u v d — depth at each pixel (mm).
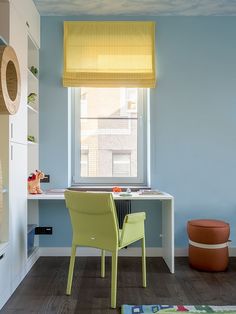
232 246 3529
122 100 3680
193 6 3332
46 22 3523
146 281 2746
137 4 3279
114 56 3488
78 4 3268
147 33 3504
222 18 3564
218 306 2258
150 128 3551
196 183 3545
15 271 2578
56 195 3049
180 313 2141
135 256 3490
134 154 3684
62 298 2400
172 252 2957
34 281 2738
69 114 3590
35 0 3172
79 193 2330
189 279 2799
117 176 3688
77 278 2807
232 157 3559
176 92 3547
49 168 3512
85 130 3672
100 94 3668
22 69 2785
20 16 2738
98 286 2631
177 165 3543
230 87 3559
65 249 3498
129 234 2420
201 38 3561
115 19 3533
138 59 3492
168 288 2596
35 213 3500
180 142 3547
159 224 3545
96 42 3488
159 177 3535
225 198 3551
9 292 2418
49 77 3520
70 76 3451
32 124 3504
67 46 3484
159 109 3539
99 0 3186
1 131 2438
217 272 2975
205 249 2988
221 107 3559
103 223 2314
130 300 2361
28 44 3334
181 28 3555
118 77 3467
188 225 3172
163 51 3547
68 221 3516
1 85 2154
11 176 2488
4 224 2426
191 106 3551
